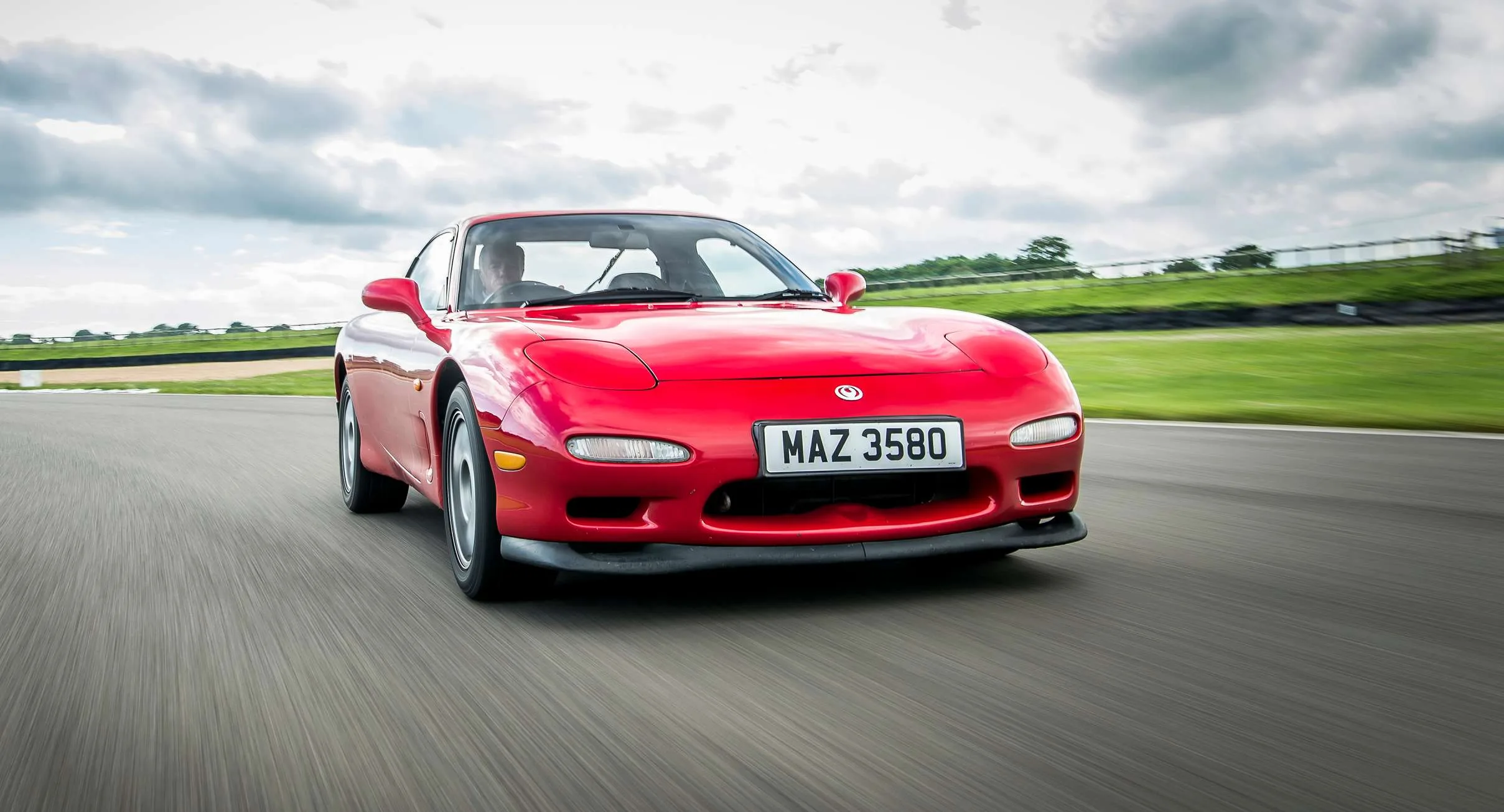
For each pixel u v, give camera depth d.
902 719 1.91
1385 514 3.98
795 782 1.65
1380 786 1.58
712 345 2.85
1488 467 5.23
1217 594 2.80
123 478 5.83
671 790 1.63
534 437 2.62
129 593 3.09
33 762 1.82
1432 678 2.09
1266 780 1.61
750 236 4.10
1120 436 6.95
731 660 2.29
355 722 1.96
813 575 3.10
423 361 3.39
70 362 39.00
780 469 2.60
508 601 2.90
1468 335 15.31
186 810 1.61
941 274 33.50
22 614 2.88
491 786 1.66
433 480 3.33
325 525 4.27
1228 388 10.96
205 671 2.32
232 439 8.20
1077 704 1.96
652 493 2.58
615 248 3.83
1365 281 25.92
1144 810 1.52
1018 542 2.78
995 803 1.55
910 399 2.73
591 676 2.21
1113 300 28.20
